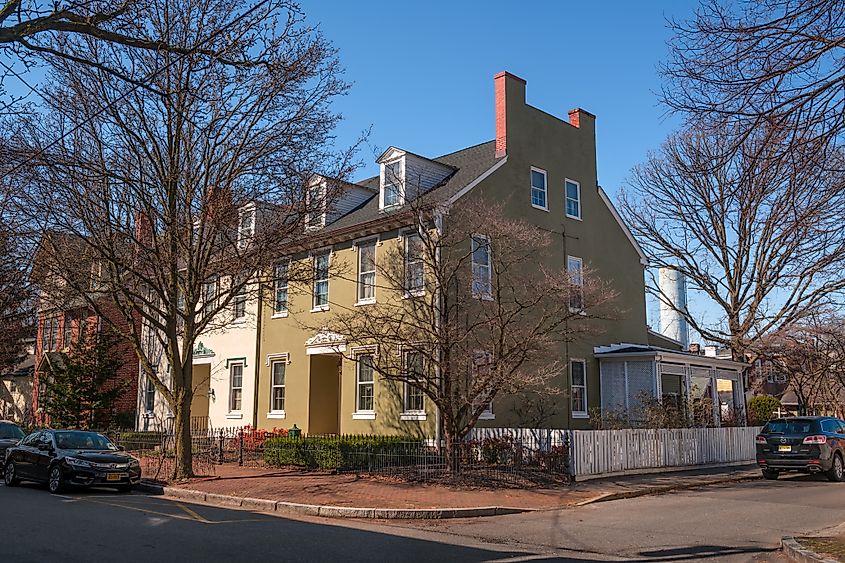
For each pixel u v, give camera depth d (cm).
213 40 1095
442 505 1441
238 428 2561
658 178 3662
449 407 1806
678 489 1809
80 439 1869
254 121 1792
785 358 3225
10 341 3425
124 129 1709
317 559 951
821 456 2011
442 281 1848
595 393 2612
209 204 1808
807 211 1492
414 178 2402
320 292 2633
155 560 920
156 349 3256
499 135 2511
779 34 818
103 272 2106
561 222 2641
